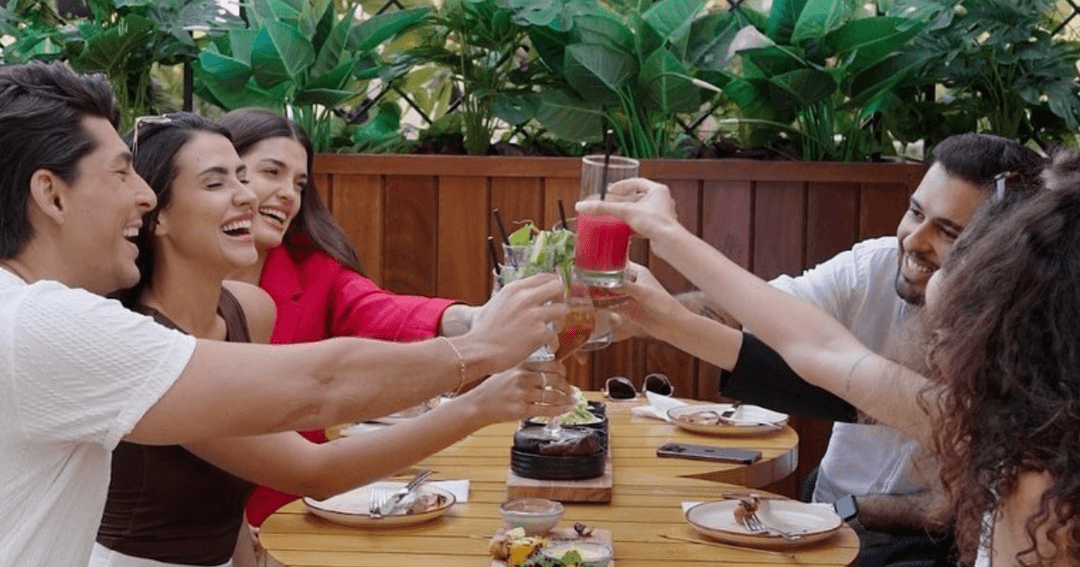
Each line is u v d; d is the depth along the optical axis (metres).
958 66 4.54
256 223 3.25
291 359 1.67
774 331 2.11
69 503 1.64
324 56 4.64
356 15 4.92
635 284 2.55
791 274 4.47
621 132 4.66
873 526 3.09
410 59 4.72
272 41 4.44
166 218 2.26
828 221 4.45
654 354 4.50
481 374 1.83
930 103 4.64
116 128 1.76
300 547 2.40
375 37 4.64
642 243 4.48
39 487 1.61
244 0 4.77
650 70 4.50
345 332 3.39
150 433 1.60
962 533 1.46
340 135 4.82
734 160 4.46
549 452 2.74
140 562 2.24
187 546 2.27
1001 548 1.40
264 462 2.25
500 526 2.54
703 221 4.49
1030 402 1.32
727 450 3.11
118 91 4.62
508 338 1.85
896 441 3.22
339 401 1.70
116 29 4.47
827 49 4.49
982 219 1.57
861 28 4.38
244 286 2.57
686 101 4.57
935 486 1.61
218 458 2.22
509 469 2.97
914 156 4.85
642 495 2.77
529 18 4.42
